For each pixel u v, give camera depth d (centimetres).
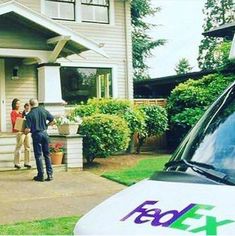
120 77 1936
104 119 1337
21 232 673
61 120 1298
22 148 1293
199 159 287
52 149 1270
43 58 1391
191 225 204
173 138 1894
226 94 334
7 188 1034
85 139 1344
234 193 224
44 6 1788
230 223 197
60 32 1352
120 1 1947
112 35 1922
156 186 262
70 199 924
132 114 1559
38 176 1120
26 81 1728
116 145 1355
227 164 267
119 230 217
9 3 1291
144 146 1867
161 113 1731
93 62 1862
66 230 682
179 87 1805
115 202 256
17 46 1359
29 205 871
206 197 226
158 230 208
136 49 3588
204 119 327
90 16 1883
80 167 1287
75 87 1828
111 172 1234
